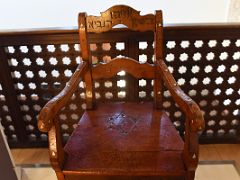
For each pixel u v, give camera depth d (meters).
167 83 0.98
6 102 1.66
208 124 1.75
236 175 1.50
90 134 1.07
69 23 3.39
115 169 0.89
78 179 0.91
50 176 1.55
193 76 1.54
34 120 1.74
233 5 2.62
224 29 1.36
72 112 1.70
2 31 1.39
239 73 1.54
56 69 1.54
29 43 1.43
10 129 1.79
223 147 1.75
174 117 1.71
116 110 1.26
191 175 0.86
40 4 3.26
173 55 1.47
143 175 0.89
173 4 3.14
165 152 0.95
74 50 1.46
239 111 1.69
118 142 1.02
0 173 1.25
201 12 3.14
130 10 1.13
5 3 3.26
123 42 1.41
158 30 1.14
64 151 0.94
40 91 1.63
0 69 1.53
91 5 3.24
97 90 1.60
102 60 1.47
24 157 1.73
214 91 1.61
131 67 1.21
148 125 1.12
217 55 1.47
